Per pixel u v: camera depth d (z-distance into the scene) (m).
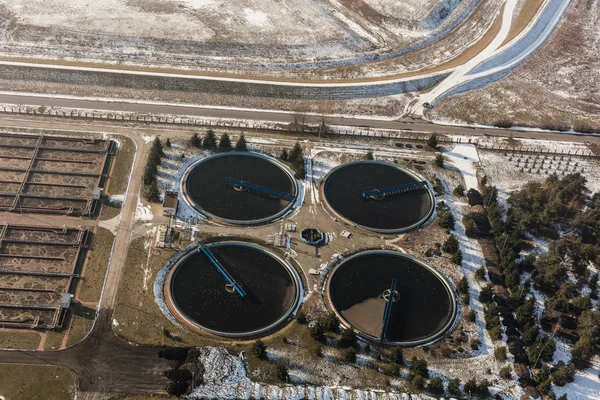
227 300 65.44
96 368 56.75
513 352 62.19
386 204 80.88
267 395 55.59
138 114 92.69
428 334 63.81
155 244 70.81
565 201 83.31
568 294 68.19
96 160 82.50
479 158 91.56
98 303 63.34
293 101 101.06
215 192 79.69
